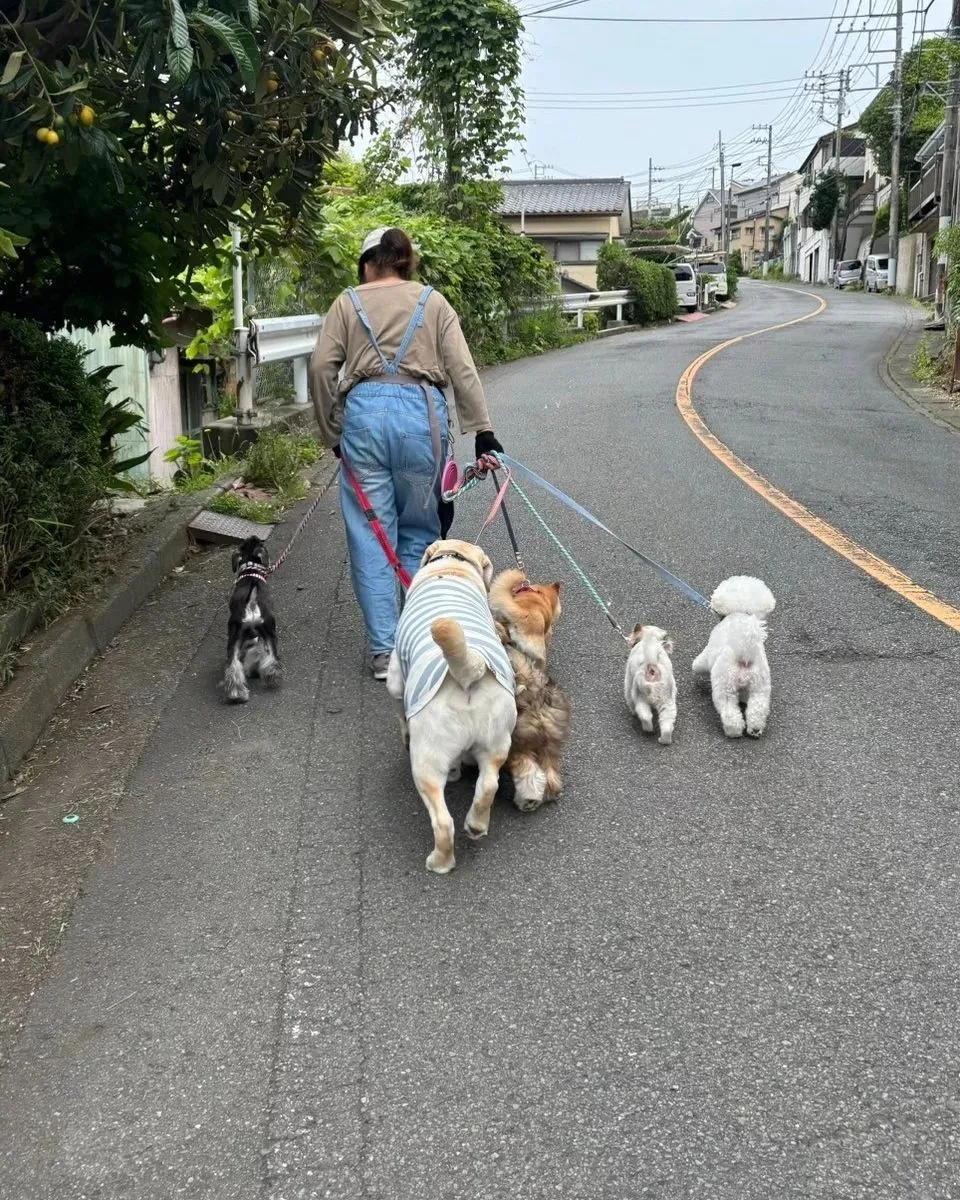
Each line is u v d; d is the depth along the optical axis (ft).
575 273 126.41
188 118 15.83
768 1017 8.61
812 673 15.20
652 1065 8.14
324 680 15.74
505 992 9.00
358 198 53.52
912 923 9.72
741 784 12.30
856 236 217.56
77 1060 8.51
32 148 14.17
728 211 290.97
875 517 23.63
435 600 11.95
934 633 16.48
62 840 11.72
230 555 21.99
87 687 15.64
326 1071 8.23
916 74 154.81
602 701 14.66
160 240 19.40
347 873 10.85
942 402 43.55
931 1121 7.55
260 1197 7.16
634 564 20.43
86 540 19.21
